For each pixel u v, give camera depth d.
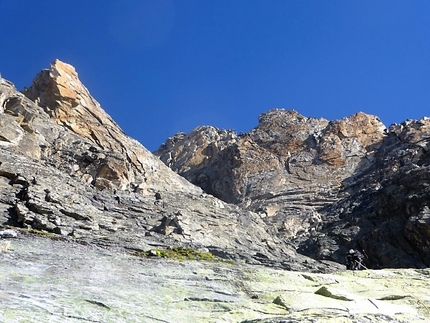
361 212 55.38
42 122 46.47
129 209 36.00
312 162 76.25
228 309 12.06
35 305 10.52
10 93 44.50
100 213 31.73
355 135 79.50
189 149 88.75
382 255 46.19
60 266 14.52
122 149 53.47
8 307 10.12
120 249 21.55
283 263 29.73
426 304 13.87
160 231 34.66
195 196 44.34
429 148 65.50
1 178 30.31
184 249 22.61
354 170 74.75
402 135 75.69
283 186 73.25
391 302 14.05
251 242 42.09
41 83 54.38
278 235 54.41
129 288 12.95
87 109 54.84
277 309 12.33
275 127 84.06
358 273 17.97
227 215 43.50
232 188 75.56
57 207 28.31
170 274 14.99
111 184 42.41
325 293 13.78
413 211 47.88
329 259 48.16
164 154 92.06
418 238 44.44
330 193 70.75
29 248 16.69
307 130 83.25
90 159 44.00
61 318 10.05
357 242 49.00
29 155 38.69
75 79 55.72
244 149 79.62
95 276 13.84
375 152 76.62
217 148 84.88
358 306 12.84
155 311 11.38
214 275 15.22
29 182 30.09
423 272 18.25
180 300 12.46
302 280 15.57
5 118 39.19
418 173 50.69
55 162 41.31
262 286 14.46
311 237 54.16
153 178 52.66
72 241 20.61
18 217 25.89
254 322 10.41
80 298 11.48
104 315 10.63
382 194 54.09
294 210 67.94
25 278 12.63
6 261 14.17
